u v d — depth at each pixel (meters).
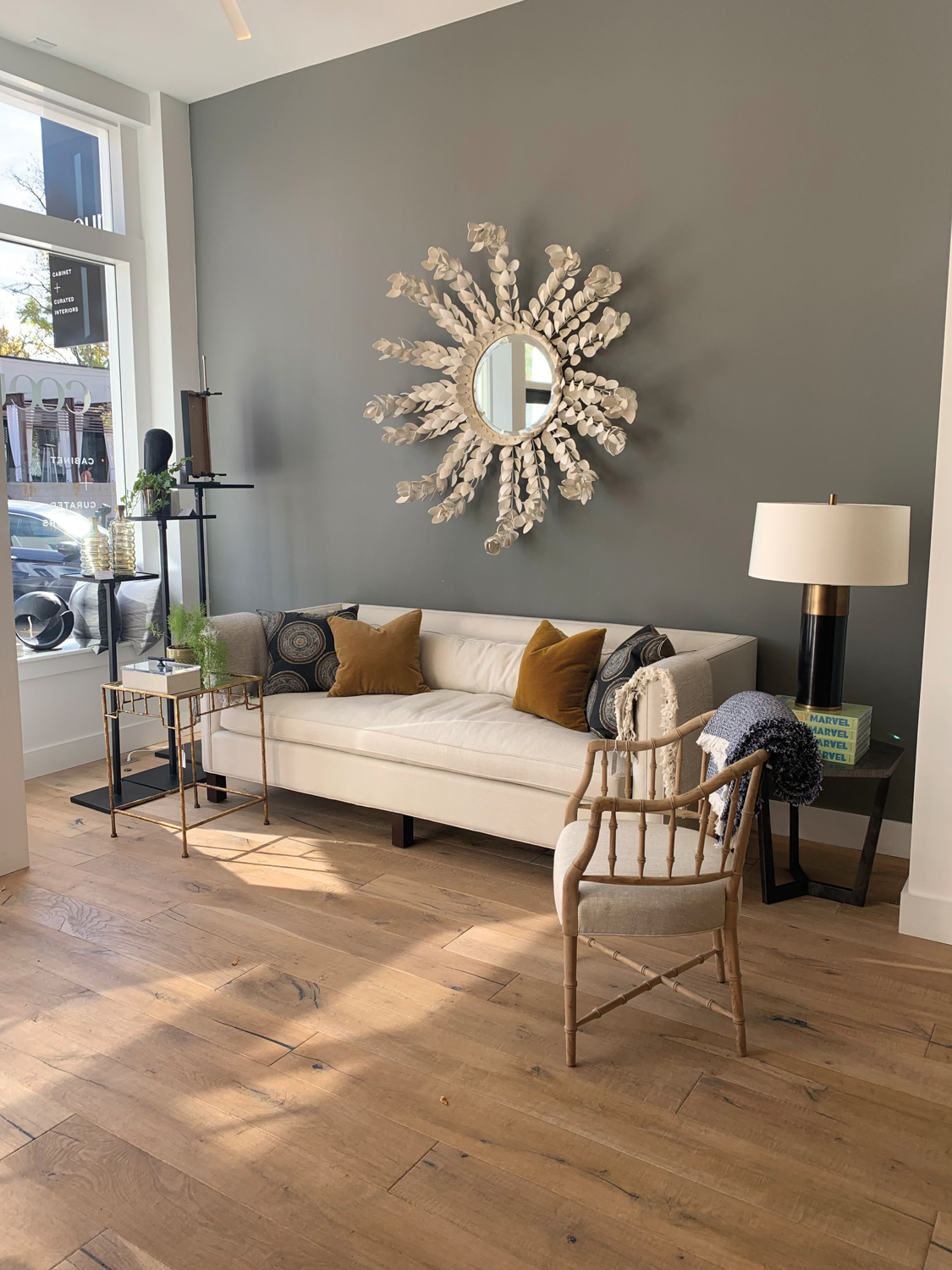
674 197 3.42
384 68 4.04
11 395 4.15
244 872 3.14
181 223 4.67
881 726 3.21
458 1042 2.16
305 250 4.39
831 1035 2.19
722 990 2.38
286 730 3.52
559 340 3.65
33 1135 1.86
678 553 3.56
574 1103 1.94
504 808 3.03
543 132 3.67
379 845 3.38
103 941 2.66
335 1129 1.86
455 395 3.87
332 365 4.38
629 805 1.92
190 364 4.77
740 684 3.20
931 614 2.54
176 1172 1.75
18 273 4.15
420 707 3.39
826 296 3.18
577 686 3.20
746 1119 1.89
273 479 4.65
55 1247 1.58
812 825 3.37
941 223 2.97
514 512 3.87
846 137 3.09
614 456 3.66
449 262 3.79
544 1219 1.63
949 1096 1.96
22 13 3.71
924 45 2.94
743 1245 1.57
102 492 4.61
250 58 4.15
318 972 2.48
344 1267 1.53
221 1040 2.18
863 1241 1.58
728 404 3.40
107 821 3.64
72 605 4.43
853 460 3.20
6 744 3.10
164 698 3.24
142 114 4.51
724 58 3.27
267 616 3.87
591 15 3.51
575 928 2.03
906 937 2.67
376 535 4.35
